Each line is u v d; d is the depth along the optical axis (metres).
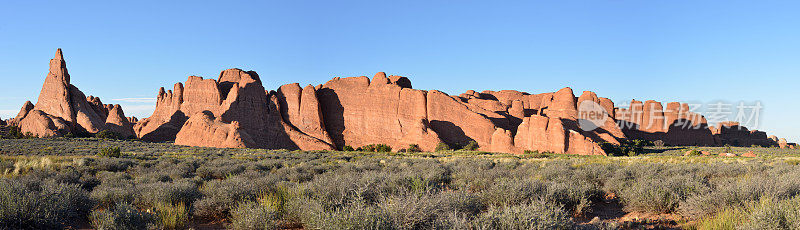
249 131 98.88
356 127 106.12
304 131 102.56
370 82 115.94
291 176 18.09
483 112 106.12
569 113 111.69
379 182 10.34
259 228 6.92
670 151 81.81
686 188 9.28
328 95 111.19
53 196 7.76
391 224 5.83
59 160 27.12
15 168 20.06
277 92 110.31
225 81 123.25
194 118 92.94
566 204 9.16
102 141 85.06
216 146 84.81
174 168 22.83
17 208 6.81
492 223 5.76
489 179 14.37
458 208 7.02
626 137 113.75
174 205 9.37
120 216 7.25
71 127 114.50
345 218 5.79
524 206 5.97
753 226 5.91
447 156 57.34
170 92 124.88
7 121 134.75
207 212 8.74
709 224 6.57
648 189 9.23
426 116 103.88
